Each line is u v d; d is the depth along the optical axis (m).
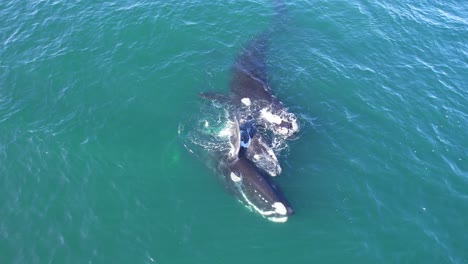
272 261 21.44
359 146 26.97
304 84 31.20
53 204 23.73
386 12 38.97
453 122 29.11
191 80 31.16
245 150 25.52
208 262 21.34
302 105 29.59
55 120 28.30
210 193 24.27
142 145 26.88
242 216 23.17
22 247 21.89
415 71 33.03
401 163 26.14
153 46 33.62
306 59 33.38
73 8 37.00
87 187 24.59
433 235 22.58
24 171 25.33
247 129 26.44
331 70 32.50
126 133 27.58
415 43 35.78
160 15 36.28
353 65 33.16
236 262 21.38
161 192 24.36
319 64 32.97
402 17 38.53
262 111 28.56
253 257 21.56
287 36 35.56
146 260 21.38
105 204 23.78
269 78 31.58
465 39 36.56
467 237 22.59
